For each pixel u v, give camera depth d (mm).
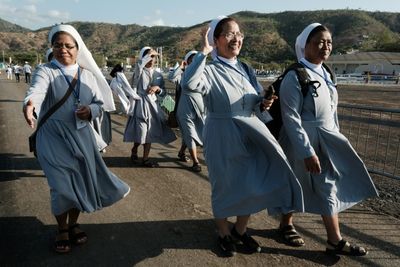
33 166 5801
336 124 3324
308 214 4188
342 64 70500
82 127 3189
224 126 3090
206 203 4438
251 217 4066
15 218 3924
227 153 3080
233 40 3096
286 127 3047
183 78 2986
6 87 23438
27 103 2902
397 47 83000
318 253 3338
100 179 3375
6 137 7992
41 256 3203
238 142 3068
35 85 3014
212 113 3150
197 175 5500
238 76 3146
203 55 2953
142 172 5613
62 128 3109
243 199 3068
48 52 4957
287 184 3059
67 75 3178
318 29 3064
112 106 3477
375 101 18734
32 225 3770
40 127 3127
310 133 3076
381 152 7445
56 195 3068
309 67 3135
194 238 3572
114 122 9953
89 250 3320
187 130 5570
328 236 3260
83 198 3156
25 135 8227
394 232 3789
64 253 3248
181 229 3752
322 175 3115
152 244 3443
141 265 3094
